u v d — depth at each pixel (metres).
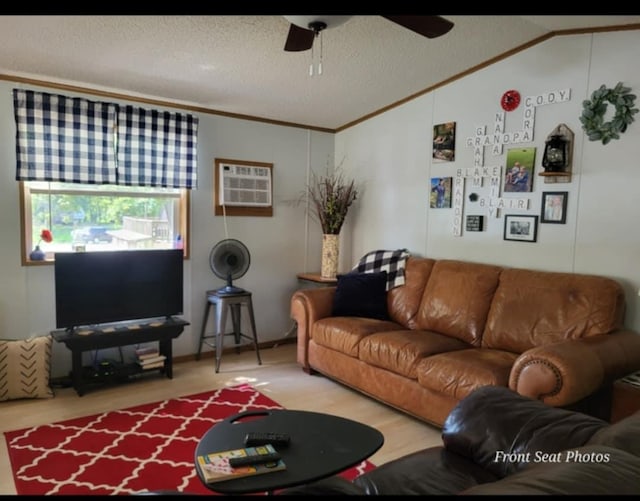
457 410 1.83
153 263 3.71
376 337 3.24
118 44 2.95
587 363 2.29
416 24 2.21
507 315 3.11
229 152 4.34
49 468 2.40
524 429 1.60
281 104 4.18
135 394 3.41
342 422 2.06
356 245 4.85
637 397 2.29
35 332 3.49
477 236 3.70
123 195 3.86
